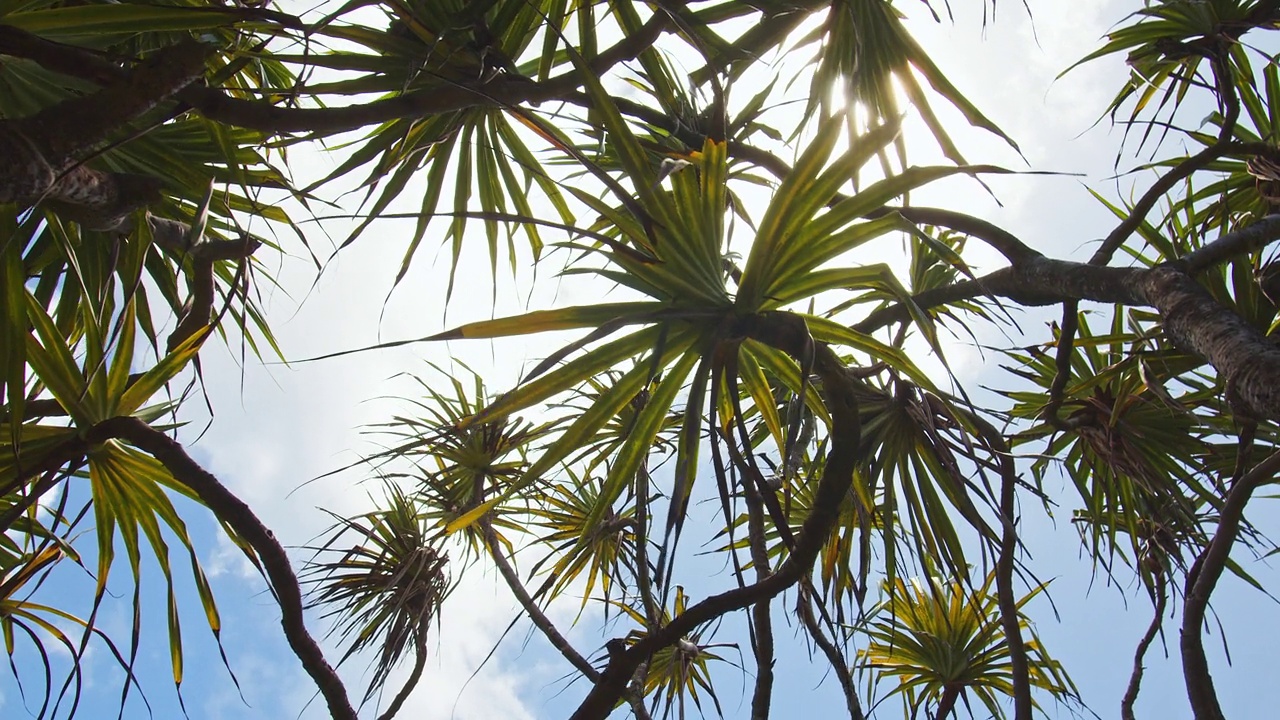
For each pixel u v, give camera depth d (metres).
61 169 2.27
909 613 6.26
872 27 3.77
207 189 2.73
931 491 4.36
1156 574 5.31
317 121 2.81
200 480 3.01
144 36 3.24
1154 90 5.34
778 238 2.70
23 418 3.00
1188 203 4.91
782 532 2.73
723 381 3.07
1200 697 3.74
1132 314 4.77
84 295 3.07
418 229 4.02
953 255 2.81
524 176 4.34
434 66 3.18
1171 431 4.68
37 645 3.40
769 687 3.58
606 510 2.95
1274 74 5.13
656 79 3.83
